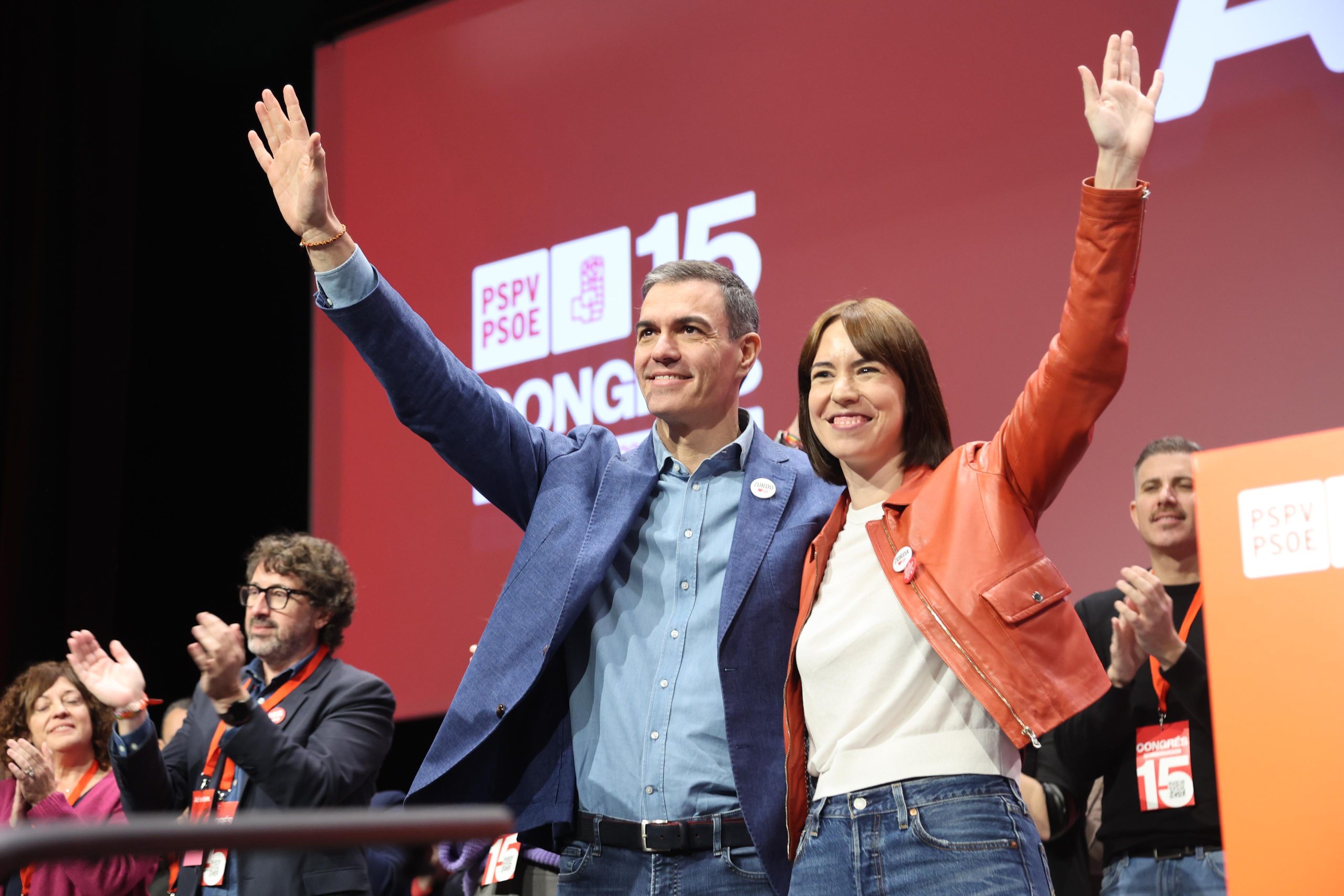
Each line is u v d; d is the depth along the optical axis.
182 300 5.41
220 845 0.69
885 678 1.72
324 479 4.95
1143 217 1.68
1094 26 3.59
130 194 5.27
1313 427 3.10
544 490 2.14
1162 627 2.44
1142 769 2.53
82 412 5.18
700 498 2.11
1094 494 3.38
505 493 2.18
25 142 5.29
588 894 1.93
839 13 4.08
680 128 4.36
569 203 4.56
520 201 4.68
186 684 5.27
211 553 5.29
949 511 1.77
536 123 4.69
